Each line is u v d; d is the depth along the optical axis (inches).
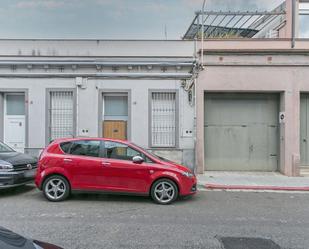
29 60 518.0
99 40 521.0
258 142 542.9
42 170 319.6
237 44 519.8
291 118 508.4
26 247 112.4
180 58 518.9
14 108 538.3
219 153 543.2
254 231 227.3
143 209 289.0
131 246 194.1
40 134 520.1
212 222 249.0
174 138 526.9
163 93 528.7
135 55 521.0
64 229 225.6
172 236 213.6
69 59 518.6
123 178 313.3
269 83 510.6
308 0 565.6
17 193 354.9
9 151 382.3
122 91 521.7
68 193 317.7
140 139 519.8
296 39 516.4
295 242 205.5
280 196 362.6
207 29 657.6
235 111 543.5
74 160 317.1
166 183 312.2
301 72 509.7
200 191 387.2
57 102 530.0
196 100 513.3
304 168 530.3
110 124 534.0
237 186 410.6
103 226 233.9
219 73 512.7
